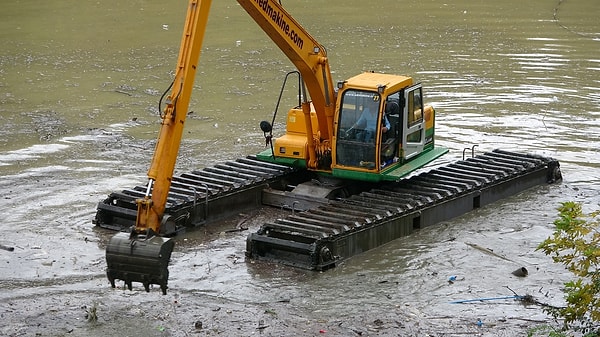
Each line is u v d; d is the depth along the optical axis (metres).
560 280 19.31
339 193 23.81
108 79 35.84
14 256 20.16
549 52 39.91
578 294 15.05
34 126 29.92
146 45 41.34
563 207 15.53
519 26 44.56
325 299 18.36
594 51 40.12
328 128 23.44
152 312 17.66
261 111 31.81
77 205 23.28
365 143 22.67
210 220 22.67
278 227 20.52
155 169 17.95
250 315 17.58
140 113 31.59
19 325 17.05
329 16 46.75
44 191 24.20
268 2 21.23
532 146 28.70
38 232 21.52
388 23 45.22
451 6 49.22
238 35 43.16
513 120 31.16
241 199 23.36
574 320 15.91
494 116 31.55
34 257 20.12
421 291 18.78
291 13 47.28
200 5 18.58
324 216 21.48
